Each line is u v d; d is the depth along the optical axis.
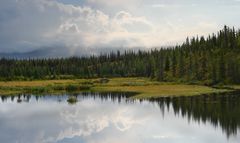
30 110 79.12
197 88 118.88
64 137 49.75
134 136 49.47
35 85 148.38
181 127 54.41
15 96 115.31
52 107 84.00
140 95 105.50
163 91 113.94
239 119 59.56
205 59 151.25
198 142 44.84
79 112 74.56
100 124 59.62
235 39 172.50
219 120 59.22
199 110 70.56
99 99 100.12
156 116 65.69
